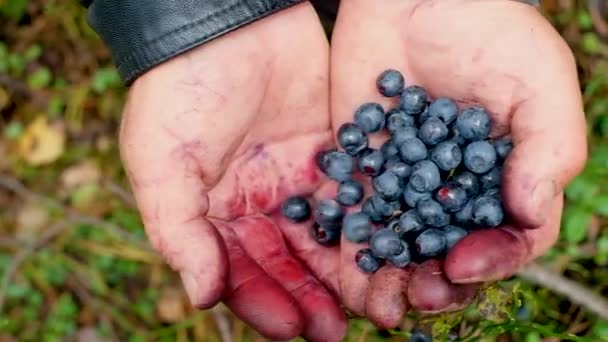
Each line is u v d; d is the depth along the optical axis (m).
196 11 0.53
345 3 0.56
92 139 0.77
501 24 0.52
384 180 0.51
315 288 0.53
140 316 0.71
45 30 0.80
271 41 0.55
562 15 0.73
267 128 0.55
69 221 0.74
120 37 0.54
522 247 0.49
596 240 0.65
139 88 0.54
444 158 0.51
